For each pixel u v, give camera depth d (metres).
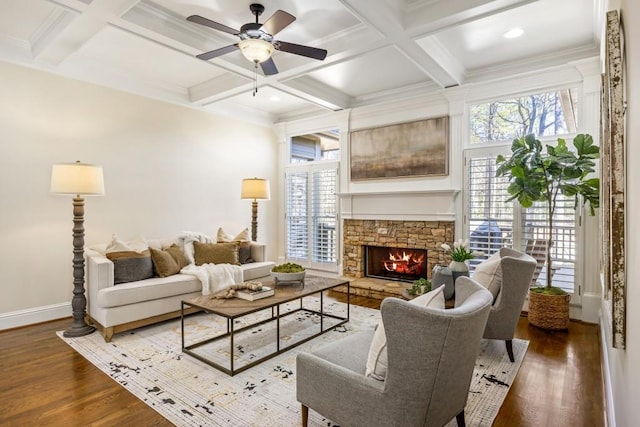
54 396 2.36
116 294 3.29
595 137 3.66
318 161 6.03
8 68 3.59
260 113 6.17
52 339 3.34
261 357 2.96
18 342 3.27
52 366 2.78
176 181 5.02
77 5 2.74
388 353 1.54
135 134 4.58
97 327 3.54
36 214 3.79
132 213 4.55
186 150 5.14
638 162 1.14
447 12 2.82
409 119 5.00
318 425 2.05
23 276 3.71
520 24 3.23
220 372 2.70
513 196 3.78
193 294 3.91
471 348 1.66
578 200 3.81
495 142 4.35
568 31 3.36
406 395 1.51
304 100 5.25
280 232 6.55
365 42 3.32
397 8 2.92
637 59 1.13
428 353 1.47
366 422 1.63
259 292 3.07
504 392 2.41
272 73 3.36
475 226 4.46
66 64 3.95
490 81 4.21
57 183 3.27
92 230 4.20
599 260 3.52
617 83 1.41
